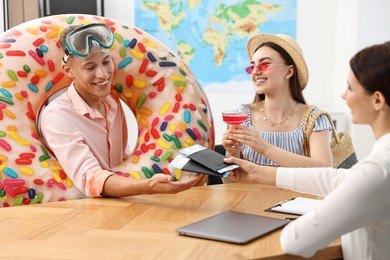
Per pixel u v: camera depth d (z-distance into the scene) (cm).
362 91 117
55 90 204
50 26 203
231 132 193
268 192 179
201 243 122
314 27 420
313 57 423
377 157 110
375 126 120
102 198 169
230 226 132
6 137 181
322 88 429
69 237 126
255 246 120
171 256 112
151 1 397
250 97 422
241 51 415
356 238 119
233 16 410
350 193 107
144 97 210
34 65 195
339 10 418
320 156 207
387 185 107
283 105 218
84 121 192
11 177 175
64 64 187
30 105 192
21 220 141
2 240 123
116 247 118
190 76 214
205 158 163
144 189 162
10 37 197
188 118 200
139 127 209
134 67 208
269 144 193
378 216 110
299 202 159
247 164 161
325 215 109
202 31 408
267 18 414
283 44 212
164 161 192
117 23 214
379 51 115
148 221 141
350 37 402
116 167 195
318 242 111
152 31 402
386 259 116
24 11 348
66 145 180
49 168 183
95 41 179
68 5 358
